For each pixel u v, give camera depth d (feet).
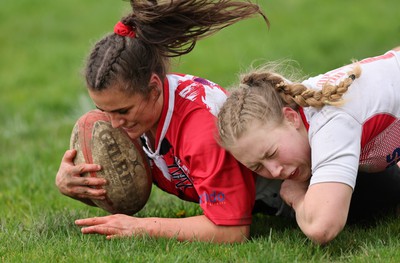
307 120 45.55
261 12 49.19
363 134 45.47
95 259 44.21
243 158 45.39
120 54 46.34
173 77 49.78
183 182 50.16
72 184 49.75
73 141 50.47
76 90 127.65
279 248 44.50
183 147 47.70
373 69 47.70
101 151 49.19
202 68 130.00
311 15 161.07
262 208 52.49
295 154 45.06
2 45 159.74
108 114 47.88
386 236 47.78
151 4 46.73
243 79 48.06
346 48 139.54
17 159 79.25
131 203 50.34
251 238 48.37
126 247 45.70
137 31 47.24
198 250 45.52
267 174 45.98
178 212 57.00
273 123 45.03
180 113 48.06
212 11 48.19
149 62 47.14
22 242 48.88
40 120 112.68
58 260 45.11
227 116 45.52
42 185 67.97
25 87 134.10
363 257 43.52
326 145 43.96
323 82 47.24
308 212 43.45
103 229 47.47
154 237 47.24
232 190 46.88
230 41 145.89
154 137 49.57
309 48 139.33
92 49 47.65
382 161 47.96
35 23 171.12
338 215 42.96
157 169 51.01
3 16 177.17
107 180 49.42
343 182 43.29
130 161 49.47
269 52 137.28
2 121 114.83
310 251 44.65
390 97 46.65
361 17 156.46
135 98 46.70
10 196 65.92
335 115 44.70
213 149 46.70
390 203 52.24
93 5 183.01
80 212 57.00
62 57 149.38
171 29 47.60
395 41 140.36
